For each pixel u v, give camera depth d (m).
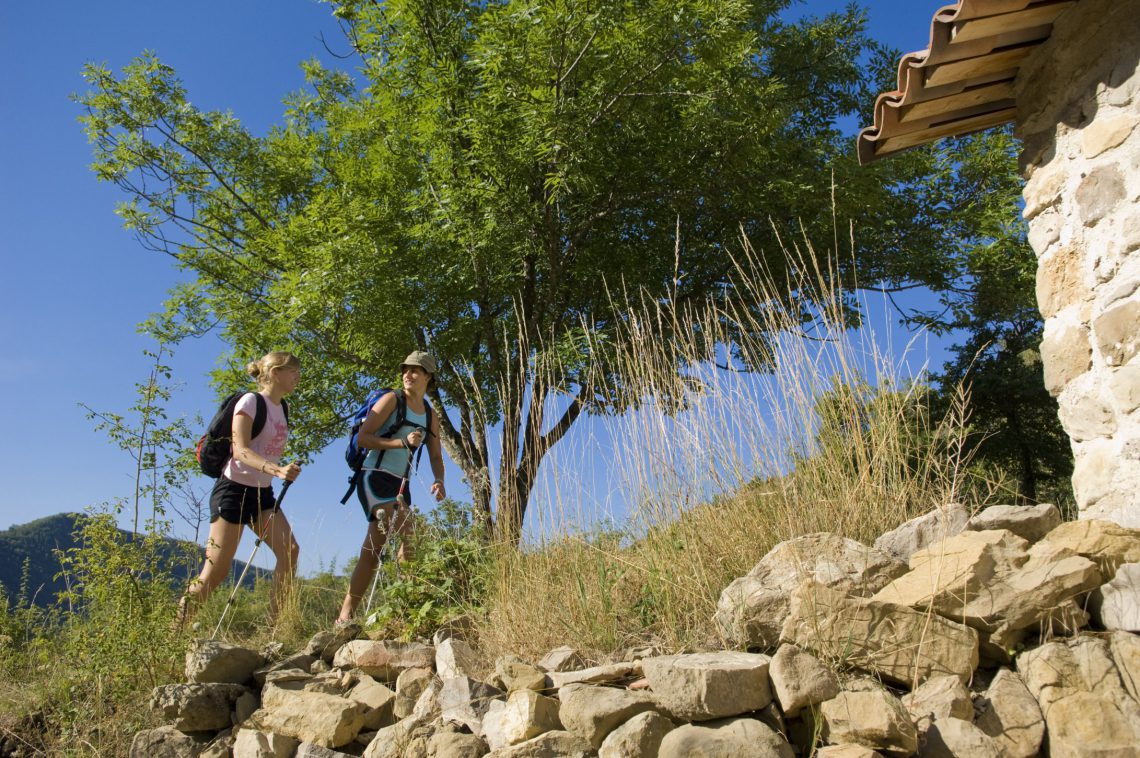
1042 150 3.37
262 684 3.66
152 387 4.43
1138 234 2.81
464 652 3.53
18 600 5.18
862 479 3.58
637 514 3.91
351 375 9.48
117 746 3.61
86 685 3.89
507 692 3.09
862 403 3.82
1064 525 2.81
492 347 8.95
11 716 3.96
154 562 4.08
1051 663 2.39
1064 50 3.14
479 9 8.94
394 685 3.64
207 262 10.35
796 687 2.44
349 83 10.90
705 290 8.70
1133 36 2.86
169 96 10.05
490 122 7.76
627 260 8.80
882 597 2.76
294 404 9.34
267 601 5.12
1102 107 3.01
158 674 3.86
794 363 3.95
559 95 7.58
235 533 4.29
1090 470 3.06
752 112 7.96
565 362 7.27
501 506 4.45
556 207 8.31
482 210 8.04
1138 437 2.79
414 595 4.10
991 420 8.94
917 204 9.37
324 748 3.16
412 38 8.55
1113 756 2.08
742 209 8.55
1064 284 3.21
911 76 3.31
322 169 10.16
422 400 4.74
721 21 7.44
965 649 2.51
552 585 3.77
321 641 3.93
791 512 3.50
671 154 8.21
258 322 9.32
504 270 8.67
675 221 8.82
